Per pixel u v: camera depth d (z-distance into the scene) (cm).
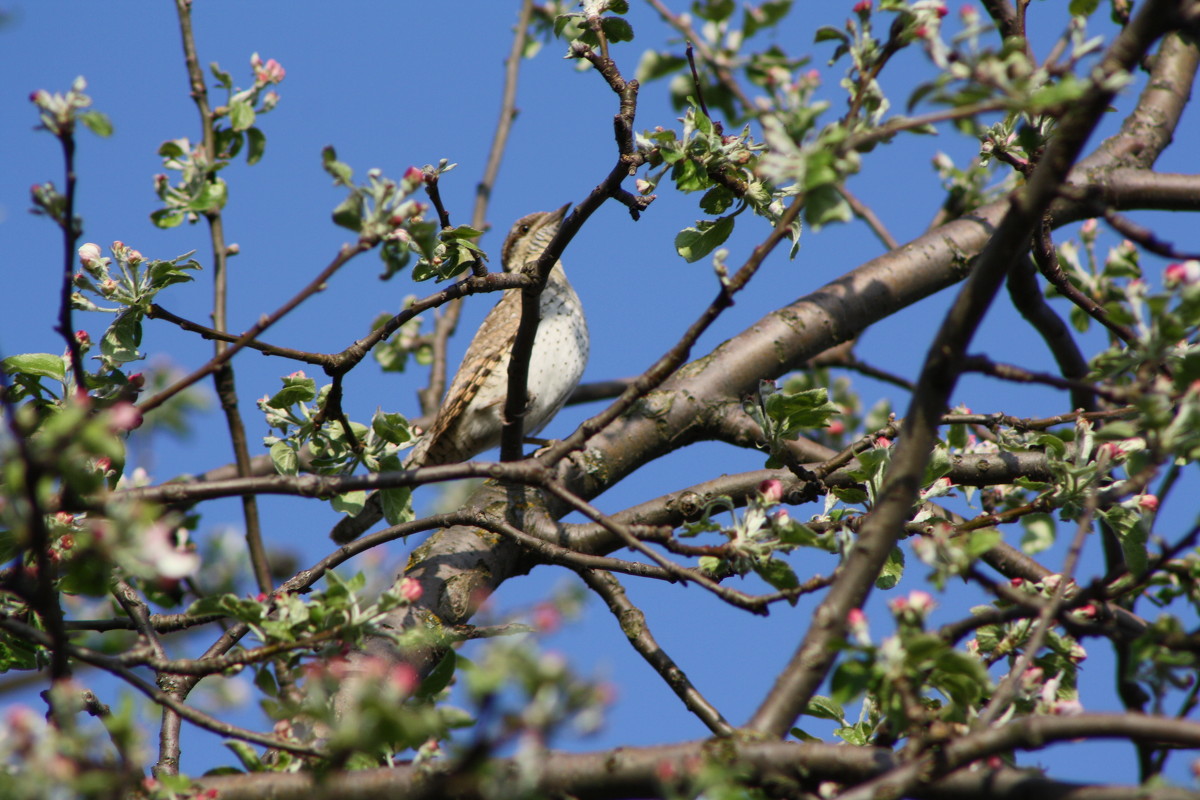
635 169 718
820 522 693
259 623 568
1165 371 610
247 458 929
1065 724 471
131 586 705
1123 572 558
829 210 479
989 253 520
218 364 614
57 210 526
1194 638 488
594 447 900
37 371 695
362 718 438
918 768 475
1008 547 800
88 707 682
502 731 394
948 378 550
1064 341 996
